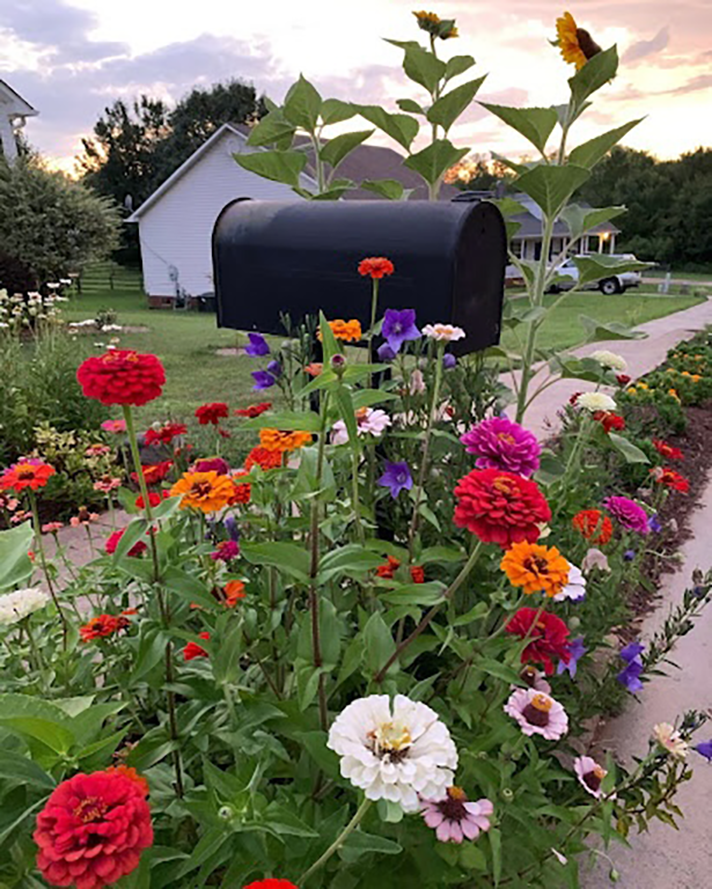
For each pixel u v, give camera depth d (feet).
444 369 6.27
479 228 6.50
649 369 26.99
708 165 134.62
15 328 17.07
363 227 6.72
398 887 3.63
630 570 7.27
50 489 12.26
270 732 4.11
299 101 8.27
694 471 15.35
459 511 3.46
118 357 3.40
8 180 44.93
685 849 5.37
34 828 2.69
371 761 2.41
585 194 134.10
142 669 3.68
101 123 125.08
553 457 7.54
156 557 3.63
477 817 3.37
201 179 62.64
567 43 7.35
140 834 2.15
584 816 4.13
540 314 7.77
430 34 8.27
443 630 4.23
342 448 4.60
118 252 104.17
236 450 13.78
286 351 6.14
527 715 4.11
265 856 3.00
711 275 117.60
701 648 8.12
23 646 4.95
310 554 3.72
